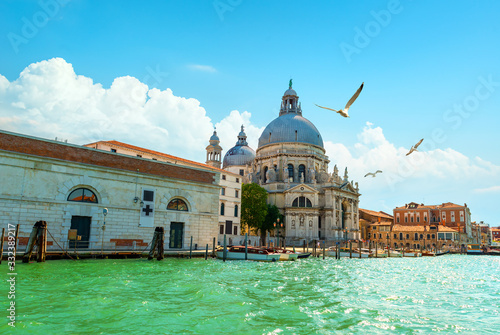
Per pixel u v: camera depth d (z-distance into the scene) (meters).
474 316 18.45
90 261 33.38
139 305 17.17
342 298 21.81
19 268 27.12
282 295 21.77
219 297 19.81
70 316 15.12
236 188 78.81
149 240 41.66
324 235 96.94
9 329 13.12
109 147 55.53
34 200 34.34
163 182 43.44
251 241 81.38
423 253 89.44
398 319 17.08
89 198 38.16
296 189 96.38
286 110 119.81
